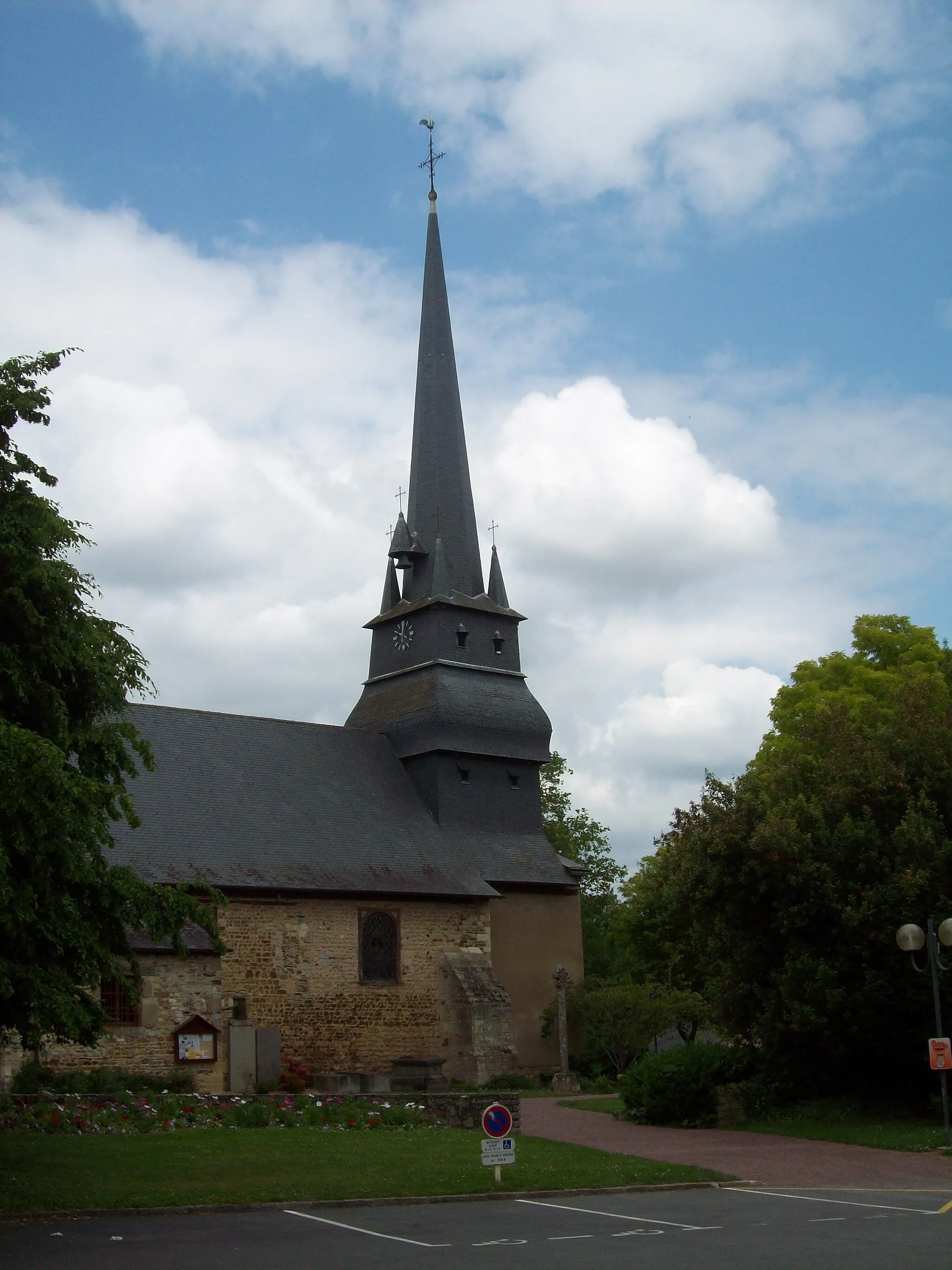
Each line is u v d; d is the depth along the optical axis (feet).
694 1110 80.53
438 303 144.15
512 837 127.85
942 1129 73.15
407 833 120.06
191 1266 37.09
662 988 121.70
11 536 49.88
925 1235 42.34
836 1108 80.84
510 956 123.44
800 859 79.25
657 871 142.72
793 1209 48.80
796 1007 76.74
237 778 115.14
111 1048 90.63
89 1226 44.32
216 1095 77.97
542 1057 123.03
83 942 48.08
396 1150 61.05
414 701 127.85
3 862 42.50
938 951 72.95
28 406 51.37
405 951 113.80
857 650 142.00
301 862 109.60
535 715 132.46
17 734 44.14
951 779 82.02
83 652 51.34
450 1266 36.94
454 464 138.41
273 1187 50.55
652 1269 36.19
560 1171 56.29
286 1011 105.19
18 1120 63.98
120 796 53.01
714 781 86.02
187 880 101.40
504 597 135.54
